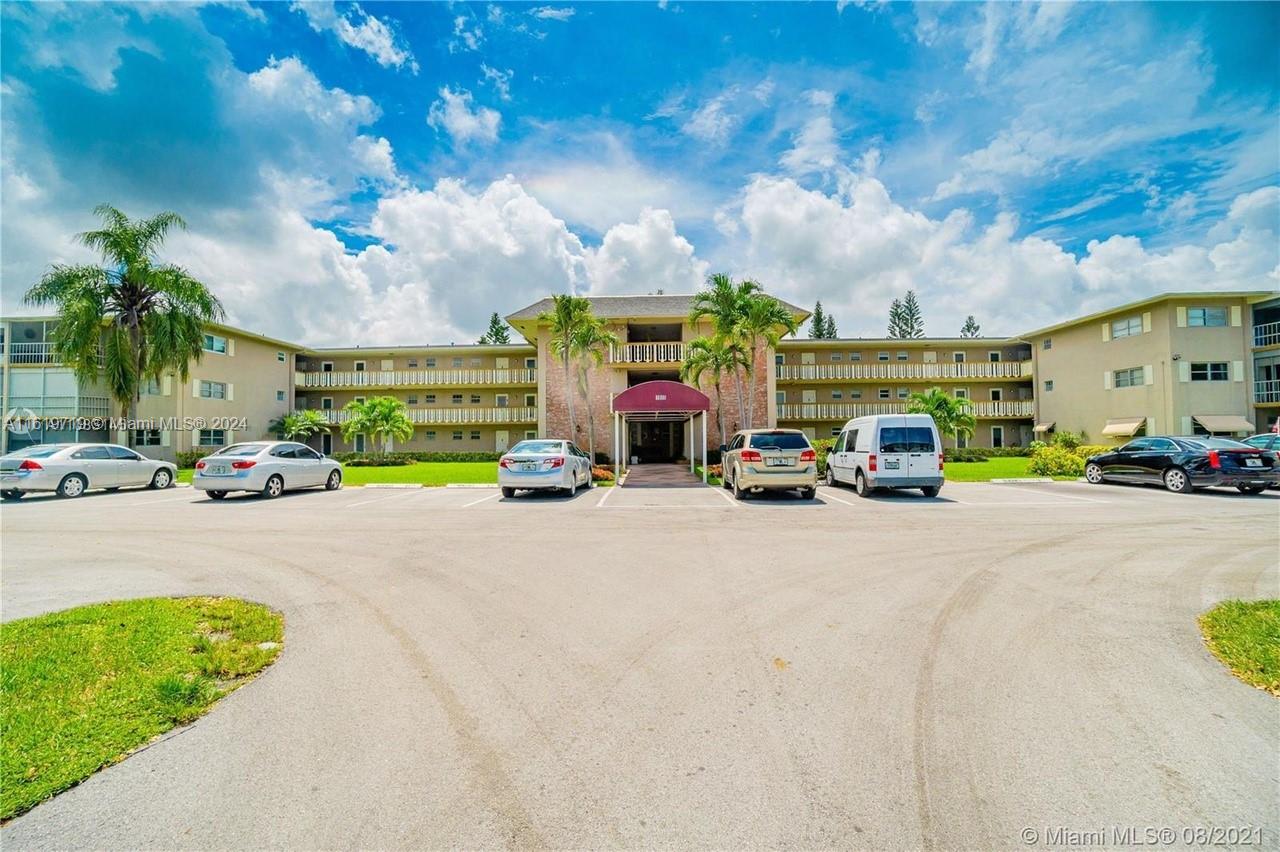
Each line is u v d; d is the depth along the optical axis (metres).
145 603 5.54
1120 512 11.62
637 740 3.16
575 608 5.49
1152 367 29.22
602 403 29.83
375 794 2.70
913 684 3.83
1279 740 3.12
